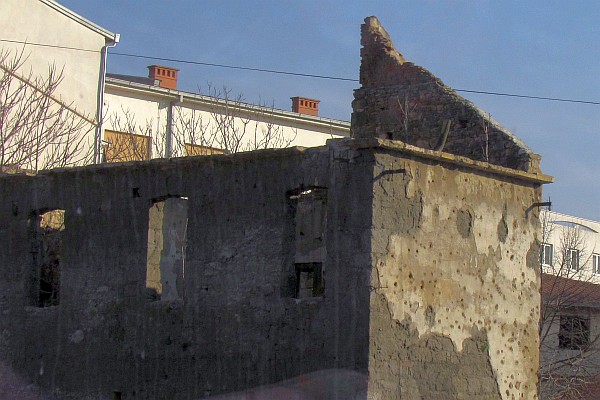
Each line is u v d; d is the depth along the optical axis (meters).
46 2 25.05
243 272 14.29
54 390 16.00
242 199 14.45
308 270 16.42
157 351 15.01
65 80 25.67
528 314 15.70
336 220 13.52
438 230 14.11
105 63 26.91
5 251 16.92
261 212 14.23
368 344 13.00
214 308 14.51
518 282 15.54
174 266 16.94
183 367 14.71
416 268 13.71
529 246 15.88
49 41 25.28
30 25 24.73
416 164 13.85
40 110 23.00
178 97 30.72
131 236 15.52
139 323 15.25
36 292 16.77
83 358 15.76
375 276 13.14
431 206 14.02
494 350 14.92
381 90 19.39
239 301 14.27
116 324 15.48
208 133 31.30
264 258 14.11
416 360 13.59
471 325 14.54
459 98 18.02
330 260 13.52
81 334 15.83
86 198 16.09
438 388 13.88
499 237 15.25
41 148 22.95
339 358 13.23
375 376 13.02
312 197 16.48
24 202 16.80
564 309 27.98
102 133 27.20
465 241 14.58
